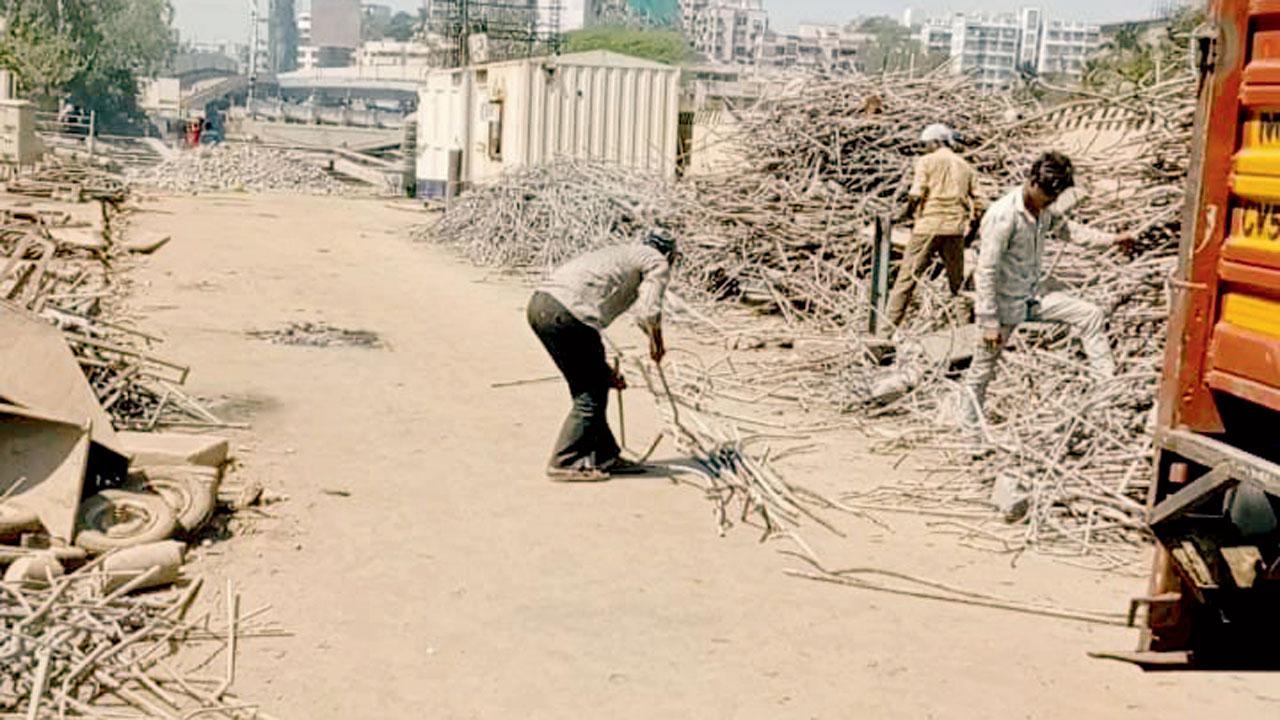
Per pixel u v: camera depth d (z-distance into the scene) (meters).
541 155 22.53
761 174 15.34
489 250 18.56
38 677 4.42
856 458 8.63
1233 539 4.30
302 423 8.81
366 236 21.61
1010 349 9.91
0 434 5.91
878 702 4.94
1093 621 5.89
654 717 4.73
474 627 5.50
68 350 6.45
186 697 4.65
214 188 34.84
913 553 6.80
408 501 7.20
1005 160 13.93
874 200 13.85
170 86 108.62
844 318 12.56
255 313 13.21
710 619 5.73
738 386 10.66
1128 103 12.22
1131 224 10.68
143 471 6.59
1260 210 4.12
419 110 29.56
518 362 11.43
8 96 36.31
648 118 23.12
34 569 5.22
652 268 7.74
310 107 135.00
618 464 8.06
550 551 6.52
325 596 5.73
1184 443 4.29
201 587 5.71
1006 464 7.69
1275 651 4.46
